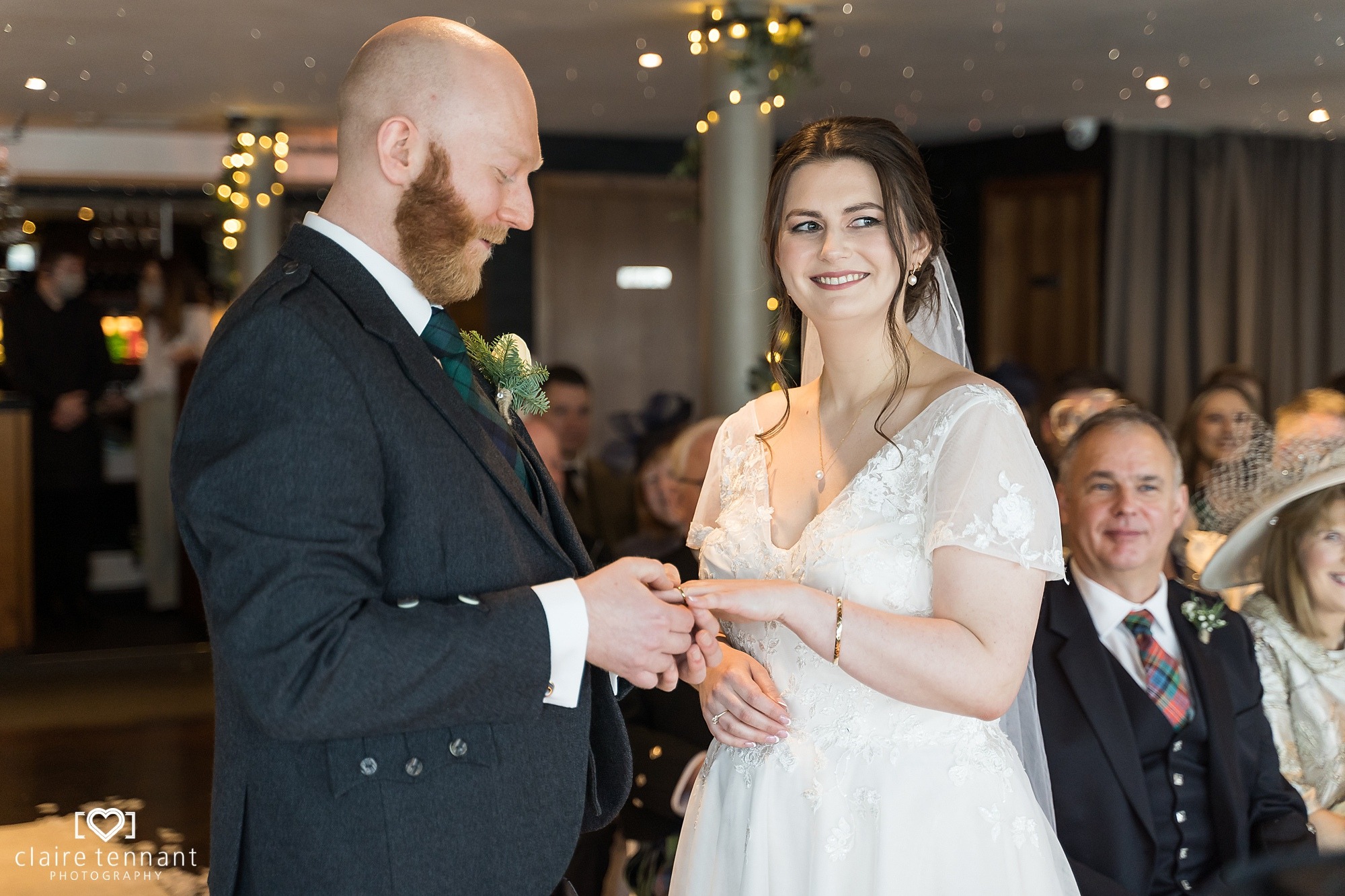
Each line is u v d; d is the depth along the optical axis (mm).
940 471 1741
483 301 8414
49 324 7453
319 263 1608
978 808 1780
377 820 1543
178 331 7688
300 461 1440
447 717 1503
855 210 1812
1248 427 3891
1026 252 8266
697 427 3482
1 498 6449
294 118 7406
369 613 1444
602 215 8609
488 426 1748
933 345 2039
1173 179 7871
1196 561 3238
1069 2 4676
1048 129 8039
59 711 5656
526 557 1670
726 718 1885
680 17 4953
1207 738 2338
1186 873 2295
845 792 1803
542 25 5059
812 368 2188
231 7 4707
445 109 1609
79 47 5422
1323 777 2648
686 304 8875
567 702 1572
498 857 1611
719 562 1973
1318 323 8273
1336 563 2662
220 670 1617
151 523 7668
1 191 7699
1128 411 2480
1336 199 8250
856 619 1660
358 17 4887
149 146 8078
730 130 4898
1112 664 2350
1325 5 4719
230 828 1583
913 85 6395
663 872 2664
